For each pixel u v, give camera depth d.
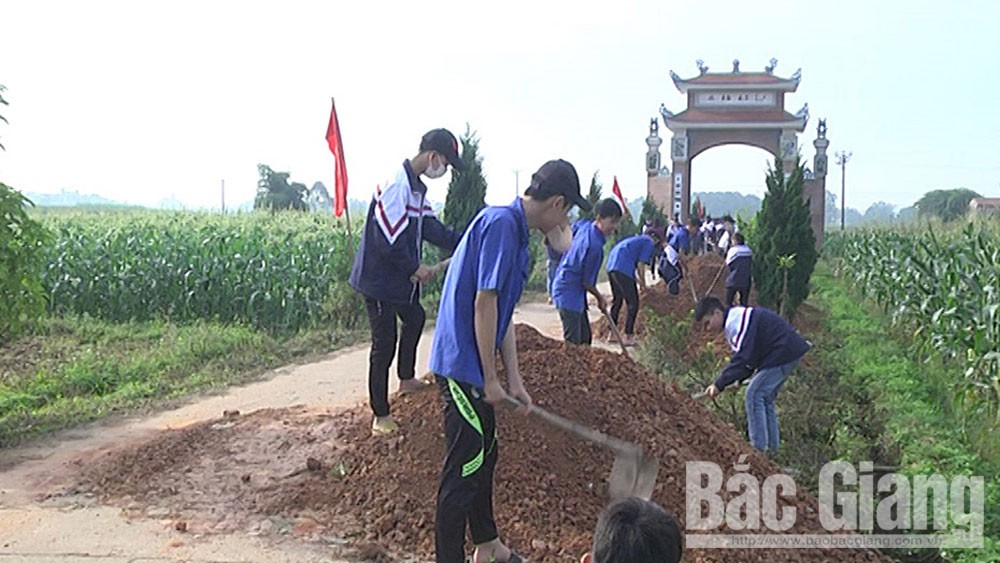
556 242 4.70
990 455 7.01
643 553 2.64
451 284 4.17
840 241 30.38
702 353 8.84
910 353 11.62
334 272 14.16
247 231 15.58
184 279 14.65
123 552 4.86
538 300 18.69
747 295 14.50
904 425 7.73
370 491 5.38
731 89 32.50
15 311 7.45
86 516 5.38
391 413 5.94
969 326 9.71
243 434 6.54
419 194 5.71
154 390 9.23
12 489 5.90
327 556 4.82
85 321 13.87
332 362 10.90
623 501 2.85
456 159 5.71
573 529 4.89
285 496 5.48
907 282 13.38
